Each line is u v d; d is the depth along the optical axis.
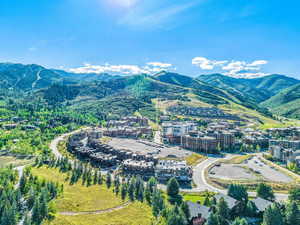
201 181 191.38
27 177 171.62
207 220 113.94
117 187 161.88
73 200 140.38
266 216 115.62
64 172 194.25
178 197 157.38
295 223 115.94
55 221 115.00
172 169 195.38
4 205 117.31
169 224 111.19
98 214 127.06
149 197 149.50
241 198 139.38
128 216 126.31
